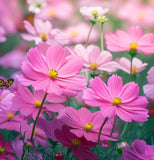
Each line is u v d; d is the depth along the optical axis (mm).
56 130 787
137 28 889
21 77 748
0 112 847
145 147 807
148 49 873
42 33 949
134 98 769
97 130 790
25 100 839
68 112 792
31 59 763
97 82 770
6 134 1010
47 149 896
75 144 777
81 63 777
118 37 889
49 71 764
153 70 813
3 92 805
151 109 940
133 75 984
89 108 1005
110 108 753
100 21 920
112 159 874
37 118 775
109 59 909
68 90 763
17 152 833
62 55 781
